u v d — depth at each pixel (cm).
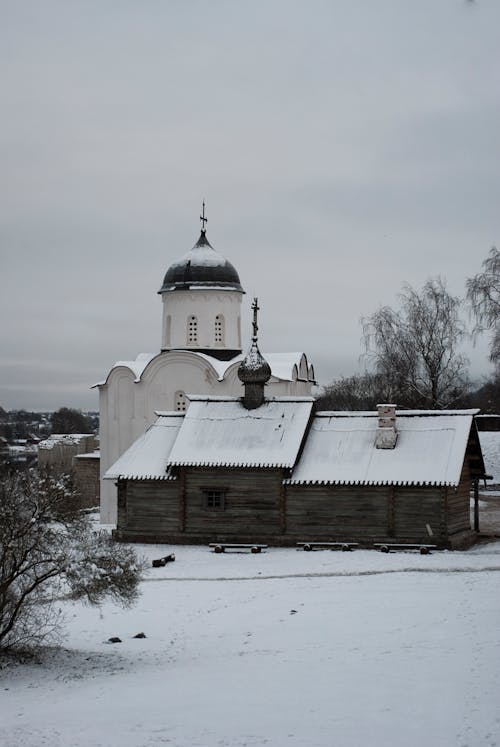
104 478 5291
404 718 2217
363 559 4581
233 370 6700
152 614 3659
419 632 3141
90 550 3062
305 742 2089
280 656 2930
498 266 6538
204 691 2542
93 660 3008
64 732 2234
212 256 7150
